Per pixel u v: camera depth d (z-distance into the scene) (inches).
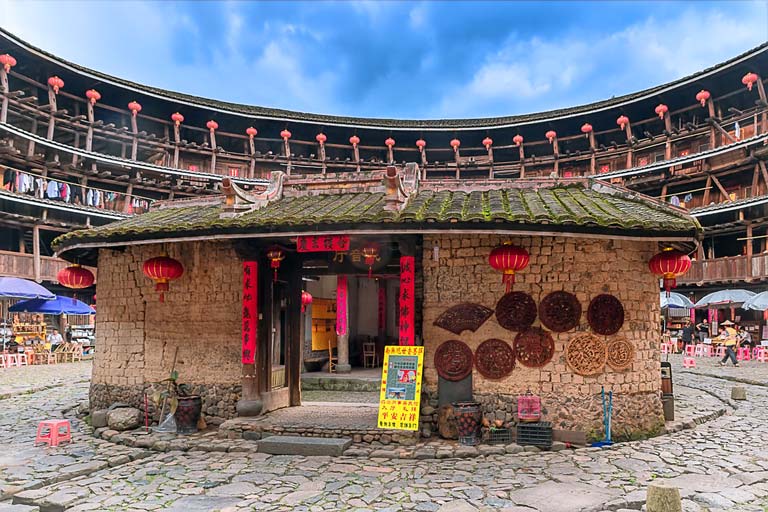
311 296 663.8
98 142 1305.4
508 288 339.9
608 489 251.9
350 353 765.9
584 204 344.8
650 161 1332.4
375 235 347.3
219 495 250.5
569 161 1450.5
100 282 425.4
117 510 234.1
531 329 339.3
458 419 325.7
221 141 1521.9
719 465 287.6
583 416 331.9
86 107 1262.3
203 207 443.8
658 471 277.7
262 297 394.6
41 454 322.7
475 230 300.7
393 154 1601.9
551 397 334.3
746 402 494.9
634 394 344.5
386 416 338.0
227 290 386.6
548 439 320.5
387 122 1549.0
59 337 979.9
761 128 1091.3
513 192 394.9
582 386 334.3
